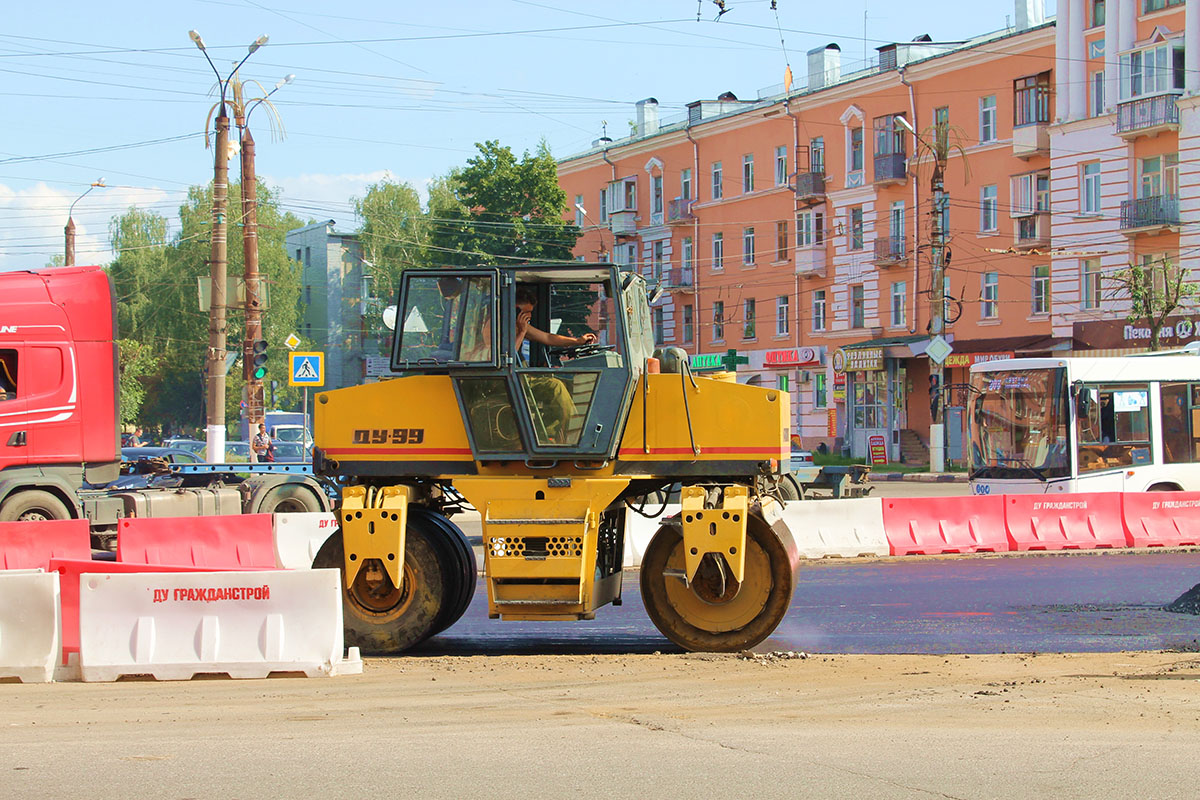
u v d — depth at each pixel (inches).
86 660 438.6
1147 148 1851.6
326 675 437.7
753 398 494.6
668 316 2947.8
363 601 509.0
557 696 397.4
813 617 601.3
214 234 1283.2
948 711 362.3
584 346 512.7
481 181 2815.0
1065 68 1969.7
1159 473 1053.8
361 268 4308.6
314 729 342.3
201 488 927.7
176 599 445.7
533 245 2819.9
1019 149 2048.5
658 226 2950.3
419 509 522.3
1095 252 1915.6
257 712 370.9
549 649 519.8
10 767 296.5
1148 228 1819.6
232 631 443.8
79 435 815.1
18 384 796.0
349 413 521.0
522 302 512.7
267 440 1350.9
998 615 602.9
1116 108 1870.1
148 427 4106.8
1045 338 2004.2
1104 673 434.6
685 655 485.4
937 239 1870.1
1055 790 265.9
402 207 3863.2
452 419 512.1
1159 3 1820.9
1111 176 1893.5
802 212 2564.0
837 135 2461.9
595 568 511.5
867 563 828.0
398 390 517.3
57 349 808.9
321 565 513.7
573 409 499.8
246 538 795.4
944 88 2225.6
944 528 886.4
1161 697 382.3
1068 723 342.0
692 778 279.0
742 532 480.1
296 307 3914.9
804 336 2566.4
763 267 2662.4
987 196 2148.1
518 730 338.0
